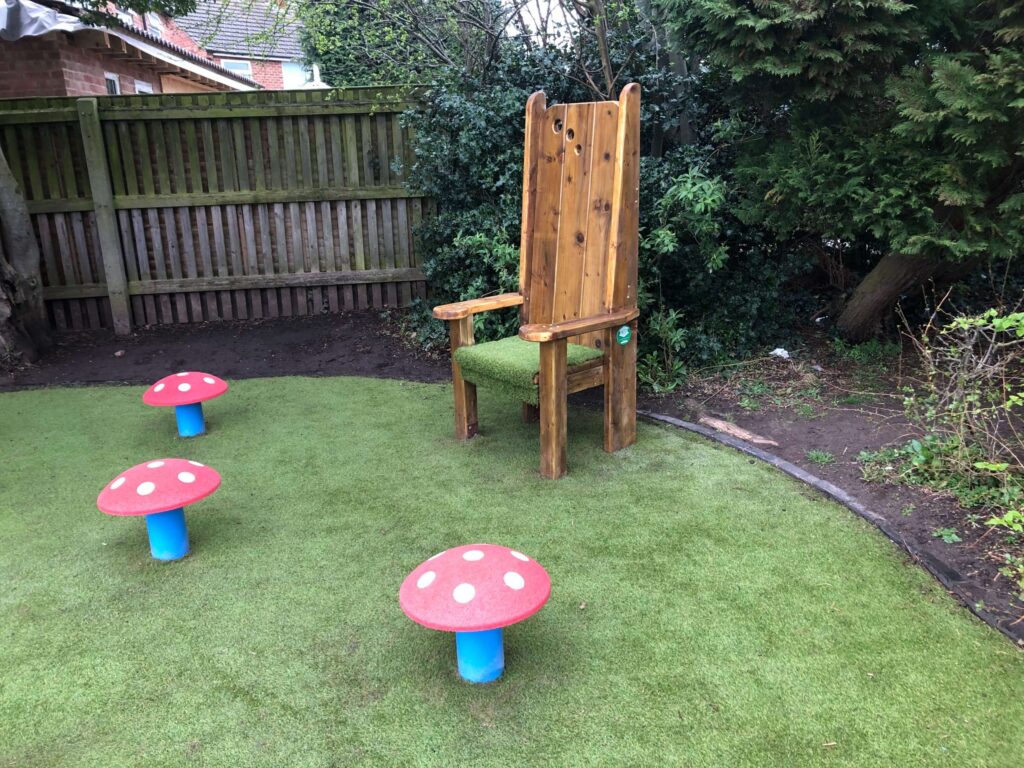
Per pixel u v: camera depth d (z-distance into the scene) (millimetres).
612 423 3871
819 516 3160
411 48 7414
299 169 6574
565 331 3350
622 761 1853
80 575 2781
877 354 5160
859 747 1883
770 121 5168
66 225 6516
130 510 2629
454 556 2139
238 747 1917
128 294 6668
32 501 3459
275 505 3377
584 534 3041
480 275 5648
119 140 6414
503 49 6344
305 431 4387
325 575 2760
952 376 3484
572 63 5902
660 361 5156
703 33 4625
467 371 3916
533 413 4430
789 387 4746
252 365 5891
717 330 5250
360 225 6715
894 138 4316
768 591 2598
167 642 2361
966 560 2727
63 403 5020
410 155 6520
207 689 2139
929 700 2045
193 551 2955
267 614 2508
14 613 2533
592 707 2043
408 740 1932
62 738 1958
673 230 4855
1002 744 1881
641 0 5570
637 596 2578
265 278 6754
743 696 2074
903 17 4156
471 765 1846
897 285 4988
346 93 6355
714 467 3709
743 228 5422
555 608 2516
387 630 2410
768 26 4195
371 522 3189
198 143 6500
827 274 6078
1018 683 2104
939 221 4391
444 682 2154
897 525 3029
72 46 8914
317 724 1994
